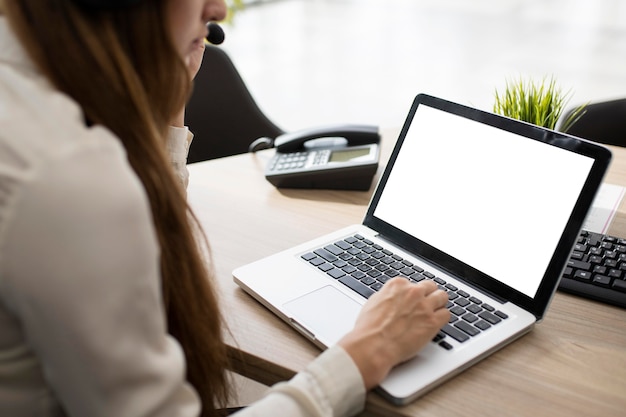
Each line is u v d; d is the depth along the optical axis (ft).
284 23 20.15
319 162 4.16
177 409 1.98
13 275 1.65
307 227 3.64
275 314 2.84
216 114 5.89
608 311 2.88
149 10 1.98
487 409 2.29
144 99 2.01
